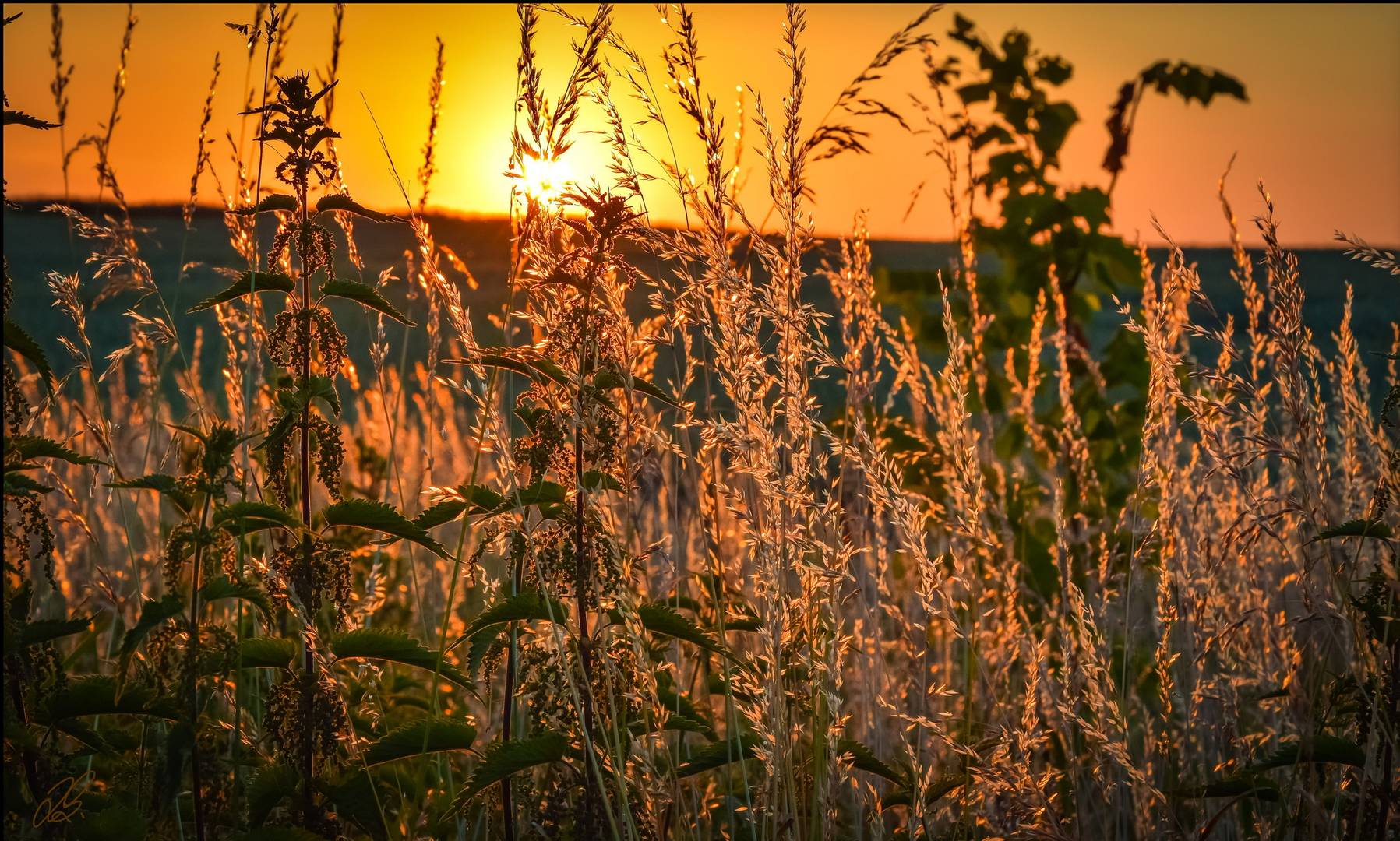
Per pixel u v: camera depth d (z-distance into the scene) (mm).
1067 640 2443
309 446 2104
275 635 2152
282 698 2010
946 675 2877
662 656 2533
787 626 2275
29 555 1842
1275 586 2922
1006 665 2752
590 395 2035
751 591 2686
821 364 2469
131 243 2912
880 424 3363
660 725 2172
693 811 2500
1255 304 2598
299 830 1887
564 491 2090
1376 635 2051
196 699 1938
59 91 3172
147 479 1888
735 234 2668
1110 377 5113
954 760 2791
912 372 3312
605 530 2098
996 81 5715
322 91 2082
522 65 2176
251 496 2604
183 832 2281
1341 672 2641
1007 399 5289
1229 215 2621
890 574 3088
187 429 1990
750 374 2328
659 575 2781
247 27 2361
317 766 2104
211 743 2053
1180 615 2754
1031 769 2428
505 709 2137
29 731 1765
